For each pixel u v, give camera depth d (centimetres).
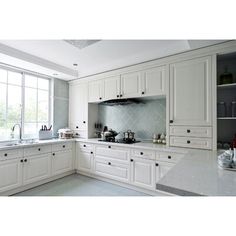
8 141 276
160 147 231
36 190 257
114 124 353
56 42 220
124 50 245
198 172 110
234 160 119
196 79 211
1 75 277
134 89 272
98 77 325
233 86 200
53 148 301
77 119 369
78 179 309
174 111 228
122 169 271
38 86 338
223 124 216
